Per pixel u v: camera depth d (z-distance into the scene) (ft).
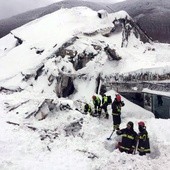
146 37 69.15
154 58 54.34
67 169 26.25
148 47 62.95
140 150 29.84
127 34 64.28
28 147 30.78
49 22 84.94
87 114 41.96
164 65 45.52
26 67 65.31
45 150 30.71
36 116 40.73
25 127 37.32
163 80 43.11
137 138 30.37
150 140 32.86
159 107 44.34
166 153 29.71
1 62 74.43
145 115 43.73
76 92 53.52
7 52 84.64
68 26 76.95
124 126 39.19
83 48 58.59
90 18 77.77
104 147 32.32
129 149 30.22
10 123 38.99
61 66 57.11
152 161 27.89
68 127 36.81
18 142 31.86
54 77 57.67
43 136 34.04
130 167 26.05
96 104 42.73
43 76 60.23
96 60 55.42
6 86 61.26
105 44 60.49
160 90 42.96
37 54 69.92
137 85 46.68
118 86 49.44
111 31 67.97
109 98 42.52
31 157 28.66
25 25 93.71
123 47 61.41
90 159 28.71
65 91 54.80
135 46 63.16
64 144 32.63
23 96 55.11
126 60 53.57
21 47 77.92
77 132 36.29
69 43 60.90
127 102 46.75
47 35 77.30
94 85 52.47
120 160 27.53
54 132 35.78
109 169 26.12
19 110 45.03
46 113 40.91
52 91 56.24
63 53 59.72
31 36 82.07
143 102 46.91
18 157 28.09
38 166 26.55
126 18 67.41
